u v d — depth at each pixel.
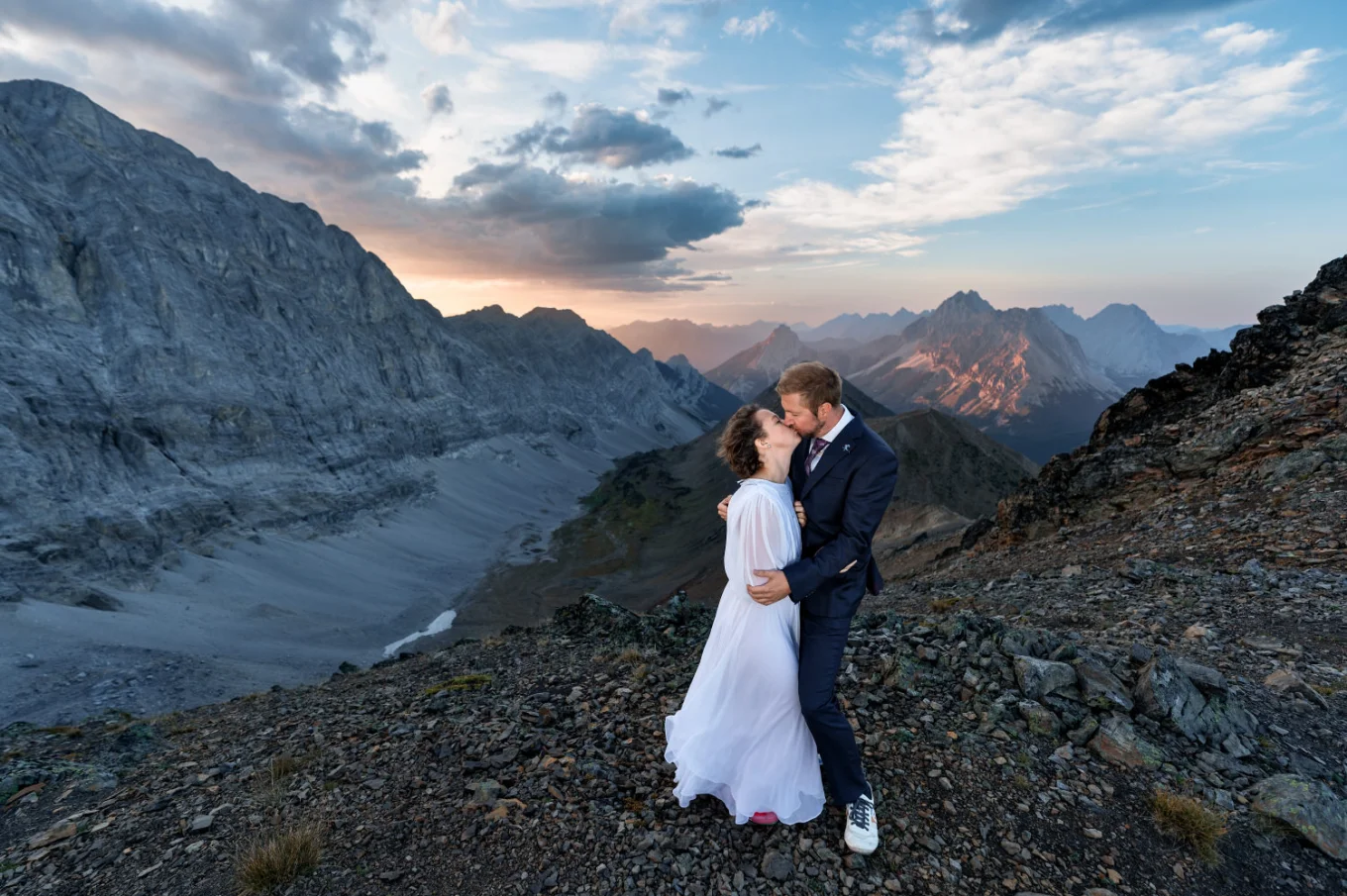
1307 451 13.52
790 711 4.00
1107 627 8.46
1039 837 4.07
